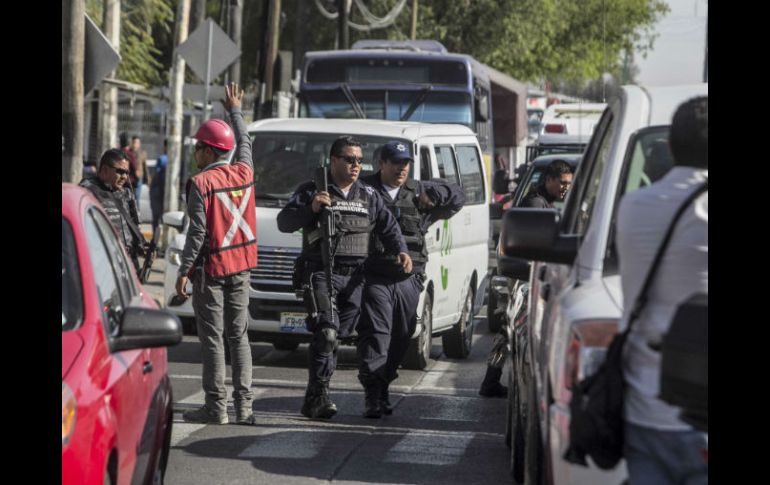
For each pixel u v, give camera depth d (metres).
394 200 16.36
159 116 67.06
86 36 22.58
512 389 13.25
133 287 10.08
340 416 16.02
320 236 15.27
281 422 15.39
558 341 7.49
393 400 17.38
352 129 21.00
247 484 12.18
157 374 9.66
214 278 14.82
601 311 7.10
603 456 6.54
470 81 34.78
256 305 19.66
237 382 15.11
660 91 9.08
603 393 6.51
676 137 6.89
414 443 14.39
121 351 8.46
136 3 60.19
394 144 16.42
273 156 20.77
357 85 34.81
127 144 45.53
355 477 12.59
